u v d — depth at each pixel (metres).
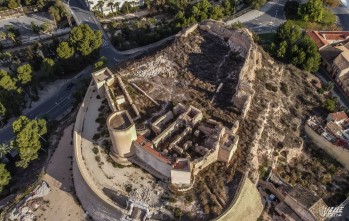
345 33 164.50
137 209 100.06
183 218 98.75
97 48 161.88
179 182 103.25
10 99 144.62
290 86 140.25
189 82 131.38
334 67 149.12
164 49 144.38
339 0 187.50
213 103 124.00
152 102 124.31
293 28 154.50
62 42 155.12
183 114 114.56
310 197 105.94
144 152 105.38
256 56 138.25
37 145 122.31
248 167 108.75
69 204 109.25
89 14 189.62
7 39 182.00
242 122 119.50
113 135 102.62
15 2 195.12
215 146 104.81
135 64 138.62
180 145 110.50
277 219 107.12
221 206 100.12
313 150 125.56
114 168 109.56
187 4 184.38
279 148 120.88
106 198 102.62
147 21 180.75
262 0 181.50
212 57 140.62
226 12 180.62
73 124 130.88
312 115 132.88
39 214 107.75
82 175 106.94
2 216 108.94
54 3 194.38
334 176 120.31
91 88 132.38
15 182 123.50
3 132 143.12
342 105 142.62
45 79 158.38
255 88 131.62
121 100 123.56
